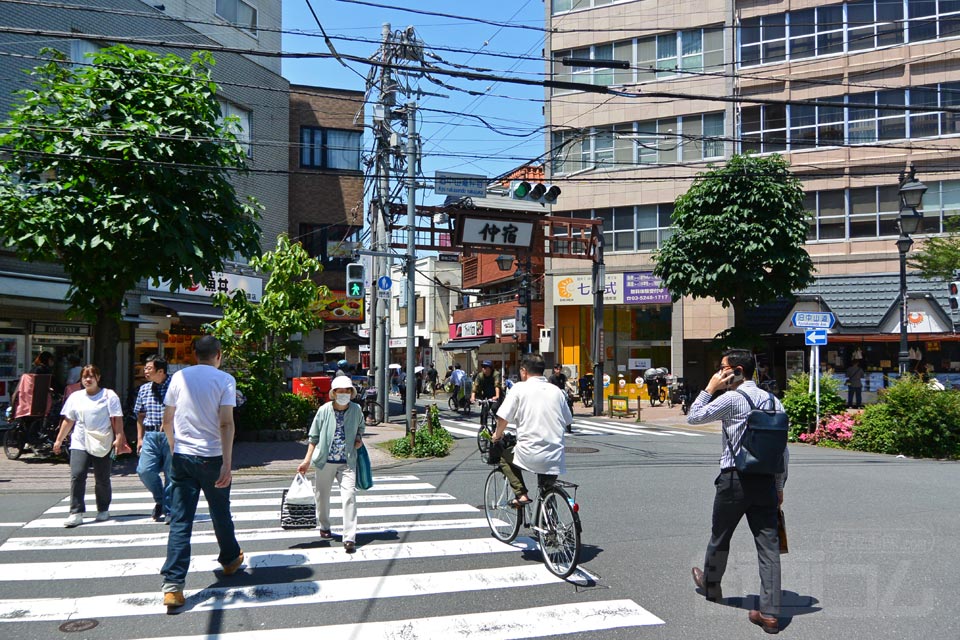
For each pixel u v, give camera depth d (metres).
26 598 5.48
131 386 18.94
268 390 16.59
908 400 14.88
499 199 20.14
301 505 7.48
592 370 30.88
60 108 12.04
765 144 27.81
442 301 48.28
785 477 5.16
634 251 29.64
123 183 11.92
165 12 19.73
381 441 16.55
